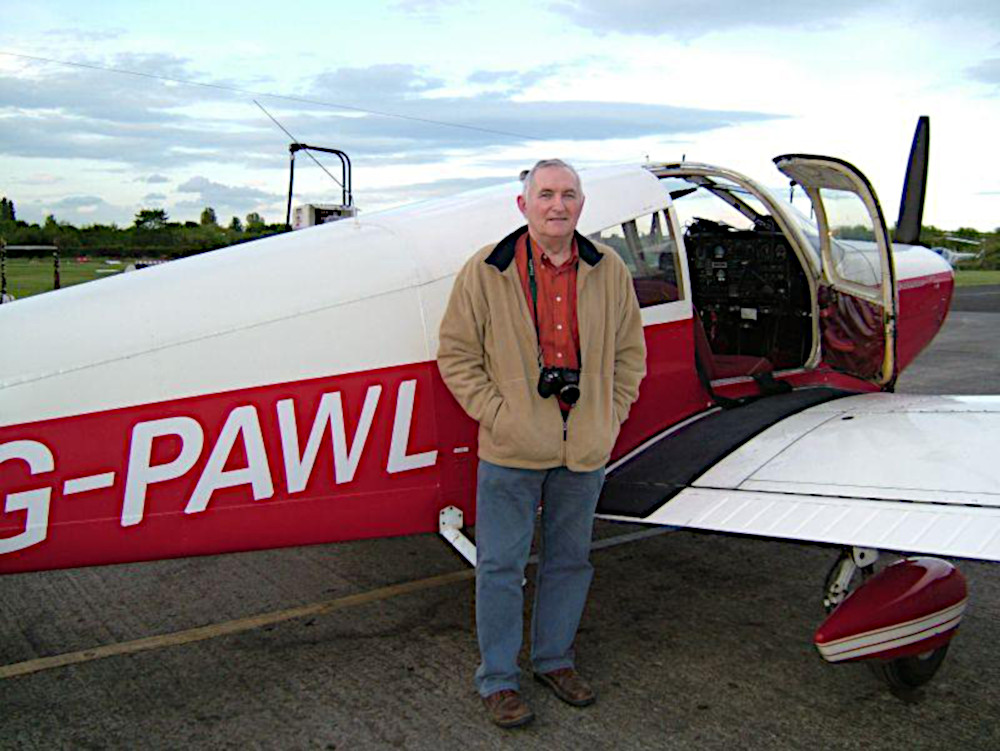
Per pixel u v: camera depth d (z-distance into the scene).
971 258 39.75
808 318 4.30
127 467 2.48
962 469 2.59
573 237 2.45
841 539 2.32
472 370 2.47
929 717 2.62
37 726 2.64
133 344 2.50
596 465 2.51
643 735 2.52
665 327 3.36
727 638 3.15
